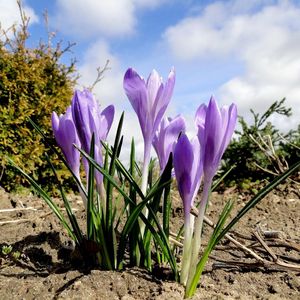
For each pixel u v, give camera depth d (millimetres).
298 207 457
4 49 699
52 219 369
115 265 218
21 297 201
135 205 196
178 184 183
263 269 242
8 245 284
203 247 284
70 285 202
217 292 205
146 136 203
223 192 621
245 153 722
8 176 646
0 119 631
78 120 207
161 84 196
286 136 733
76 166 219
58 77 759
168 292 191
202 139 178
